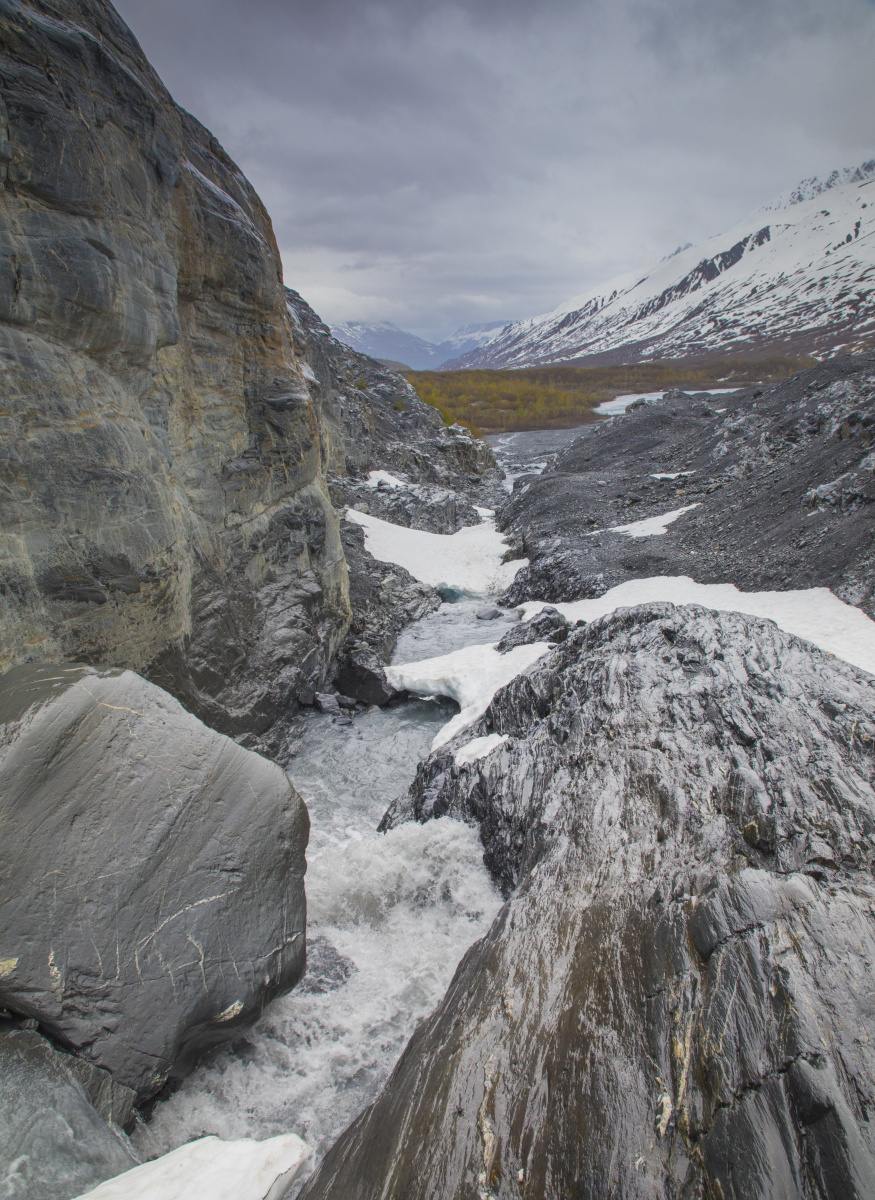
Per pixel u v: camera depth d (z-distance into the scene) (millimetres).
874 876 5391
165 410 10688
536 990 5441
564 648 11914
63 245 7613
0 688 6105
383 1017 6656
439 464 47000
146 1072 5062
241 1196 3994
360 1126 5055
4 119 6816
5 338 7129
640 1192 3688
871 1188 3301
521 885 7133
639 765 7738
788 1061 4012
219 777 6312
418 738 14547
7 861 4977
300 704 15211
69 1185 3998
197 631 11273
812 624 14328
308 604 15539
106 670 6457
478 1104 4551
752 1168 3555
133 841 5582
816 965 4590
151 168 9430
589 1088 4379
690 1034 4449
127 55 9211
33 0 7398
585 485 35188
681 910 5527
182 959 5496
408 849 8992
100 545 8461
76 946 5035
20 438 7293
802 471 23781
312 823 11273
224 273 12219
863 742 6996
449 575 28500
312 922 7953
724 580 19328
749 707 8031
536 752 9539
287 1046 6254
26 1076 4449
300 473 15555
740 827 6312
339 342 55938
